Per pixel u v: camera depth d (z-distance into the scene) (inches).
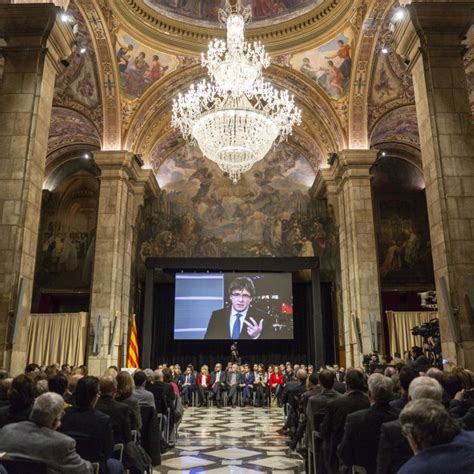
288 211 827.4
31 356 689.0
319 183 763.4
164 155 837.8
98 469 140.3
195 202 831.1
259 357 800.9
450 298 315.3
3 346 313.0
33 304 827.4
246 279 756.6
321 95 690.8
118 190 660.7
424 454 77.9
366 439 141.1
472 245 322.7
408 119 729.0
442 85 351.6
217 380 693.9
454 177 335.0
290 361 799.7
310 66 678.5
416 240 842.2
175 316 743.1
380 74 642.8
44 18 359.3
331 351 798.5
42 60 361.4
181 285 751.1
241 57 462.9
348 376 180.4
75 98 669.3
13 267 326.0
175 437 359.9
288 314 750.5
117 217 651.5
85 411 150.3
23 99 353.1
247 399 700.7
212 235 819.4
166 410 312.5
